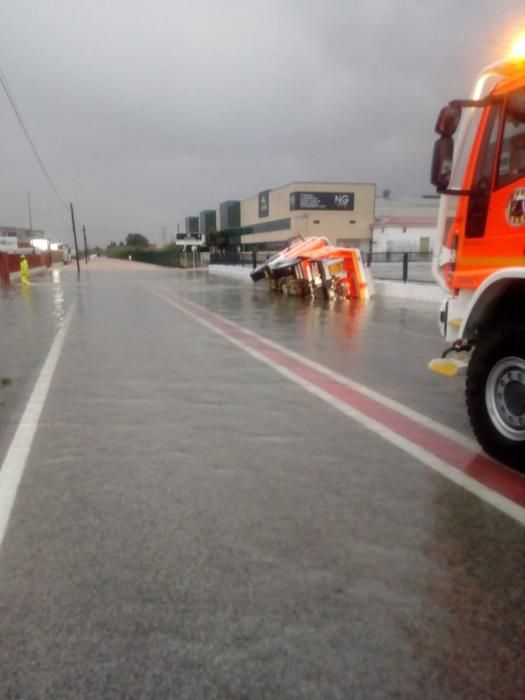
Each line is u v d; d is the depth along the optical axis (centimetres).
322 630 239
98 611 252
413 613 251
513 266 416
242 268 3772
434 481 394
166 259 7575
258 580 275
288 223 6512
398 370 768
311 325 1250
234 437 488
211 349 936
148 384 686
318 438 485
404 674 215
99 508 353
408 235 6519
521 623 245
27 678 213
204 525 330
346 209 6438
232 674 214
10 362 832
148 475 405
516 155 414
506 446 411
